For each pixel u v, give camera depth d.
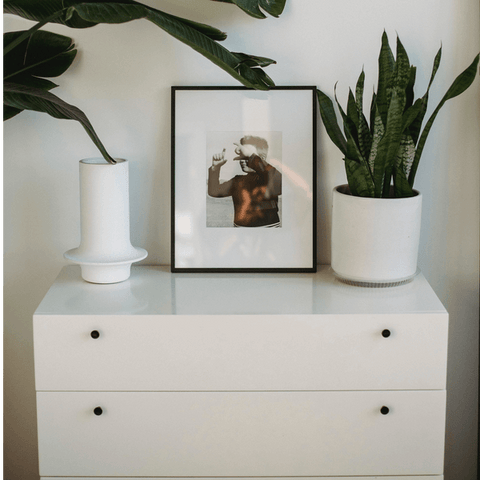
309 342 1.36
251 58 1.41
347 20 1.54
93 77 1.56
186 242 1.59
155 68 1.56
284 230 1.58
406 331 1.35
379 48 1.55
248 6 1.33
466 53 1.55
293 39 1.55
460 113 1.59
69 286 1.50
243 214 1.58
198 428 1.41
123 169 1.47
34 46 1.49
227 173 1.57
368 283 1.47
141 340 1.36
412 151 1.44
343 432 1.41
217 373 1.38
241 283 1.52
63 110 1.34
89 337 1.36
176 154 1.57
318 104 1.57
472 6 1.53
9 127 1.58
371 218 1.40
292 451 1.42
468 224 1.65
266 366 1.37
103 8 1.16
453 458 1.78
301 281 1.53
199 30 1.39
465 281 1.68
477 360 1.72
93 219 1.47
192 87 1.55
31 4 1.33
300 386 1.38
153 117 1.59
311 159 1.57
